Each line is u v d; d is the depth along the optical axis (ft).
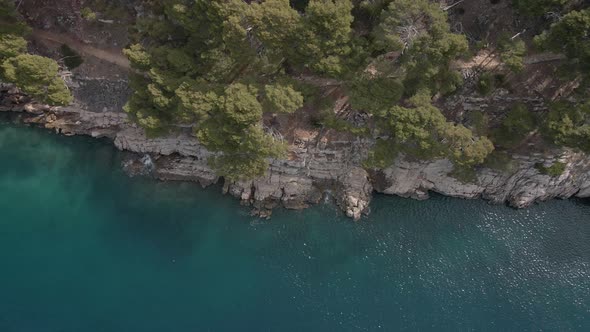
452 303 239.30
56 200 259.80
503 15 237.45
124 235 252.01
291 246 253.65
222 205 263.70
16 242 245.45
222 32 217.36
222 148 234.17
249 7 210.59
